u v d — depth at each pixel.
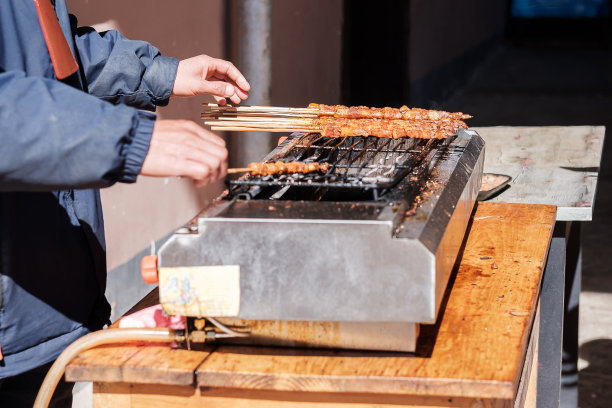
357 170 1.85
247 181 1.57
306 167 1.65
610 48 15.13
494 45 14.73
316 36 6.36
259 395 1.47
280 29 5.45
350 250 1.35
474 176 2.00
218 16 4.41
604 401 3.38
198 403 1.50
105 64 2.04
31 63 1.70
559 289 2.48
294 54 5.79
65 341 1.81
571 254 3.10
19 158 1.35
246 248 1.38
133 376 1.44
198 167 1.39
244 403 1.48
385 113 2.15
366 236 1.34
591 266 4.95
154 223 3.77
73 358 1.48
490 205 2.39
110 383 1.51
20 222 1.69
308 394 1.46
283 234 1.36
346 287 1.37
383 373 1.38
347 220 1.35
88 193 1.84
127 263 3.53
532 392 2.29
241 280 1.39
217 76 2.28
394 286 1.35
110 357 1.48
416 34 8.27
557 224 2.48
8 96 1.35
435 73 9.52
